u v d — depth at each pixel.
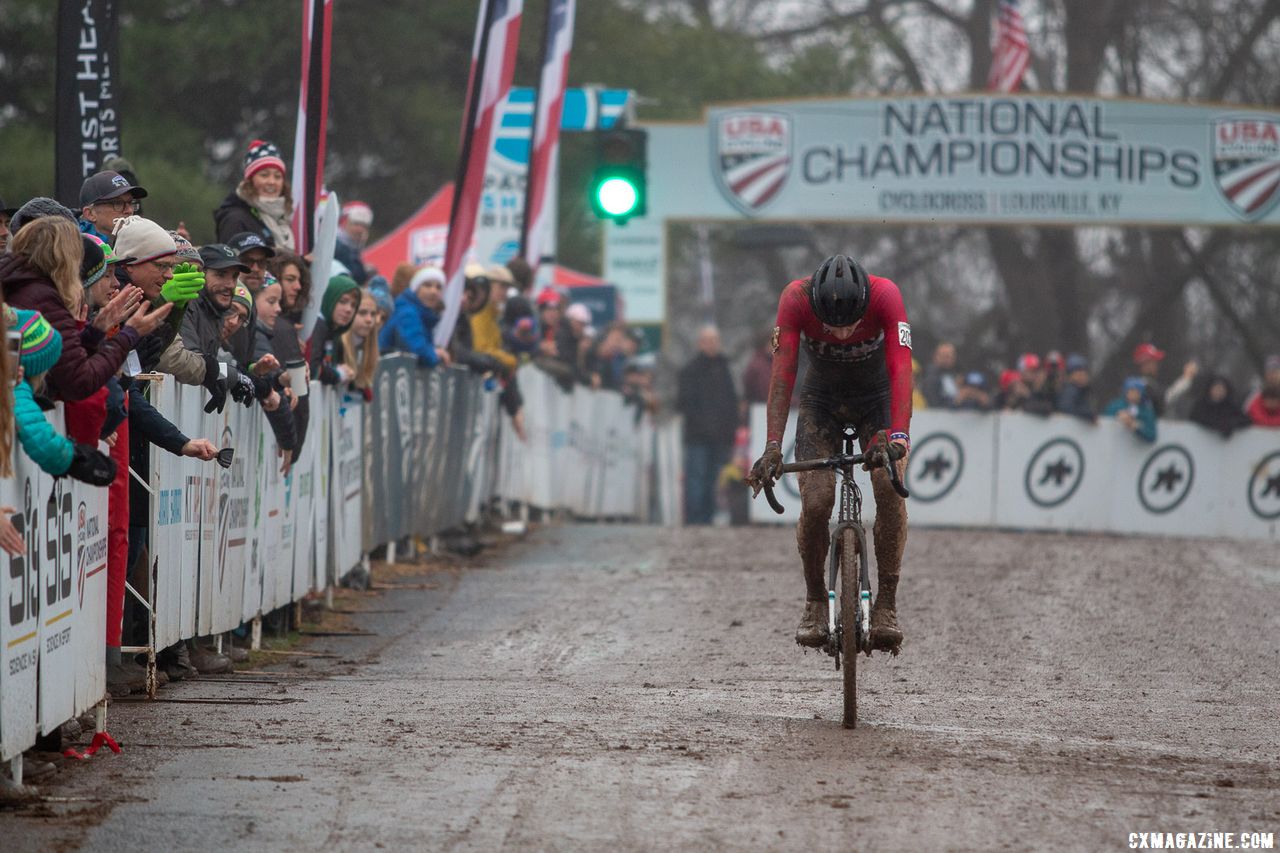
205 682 17.03
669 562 30.25
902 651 19.91
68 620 12.73
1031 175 56.44
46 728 12.25
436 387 29.55
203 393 16.94
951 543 34.66
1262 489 44.19
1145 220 56.84
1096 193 56.59
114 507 15.10
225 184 67.31
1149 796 12.43
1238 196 56.97
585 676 17.92
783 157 56.59
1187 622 22.83
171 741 13.90
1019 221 56.47
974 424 42.56
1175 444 43.47
